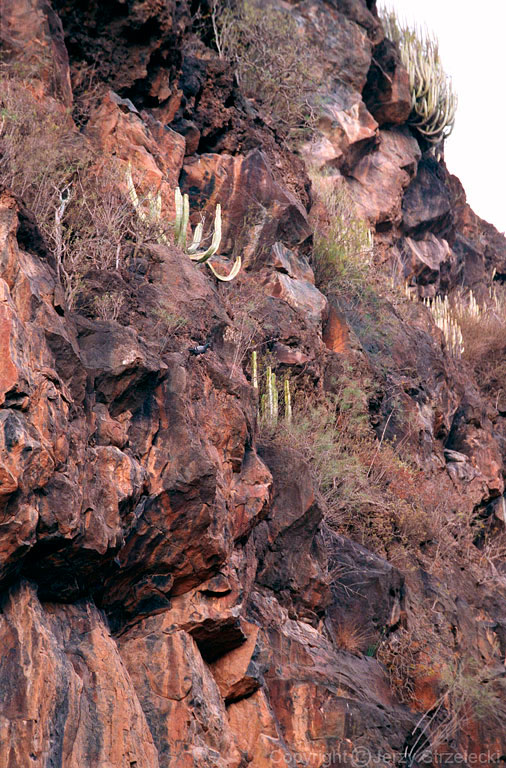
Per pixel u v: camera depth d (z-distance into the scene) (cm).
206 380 647
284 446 766
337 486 882
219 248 1000
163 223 770
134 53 970
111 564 509
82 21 942
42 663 429
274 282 998
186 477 546
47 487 443
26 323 474
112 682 476
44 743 413
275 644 653
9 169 631
